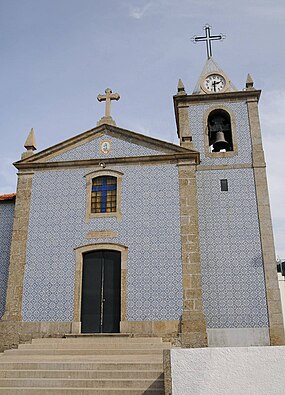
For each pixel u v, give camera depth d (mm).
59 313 12969
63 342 11992
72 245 13719
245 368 5789
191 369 5867
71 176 14641
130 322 12531
